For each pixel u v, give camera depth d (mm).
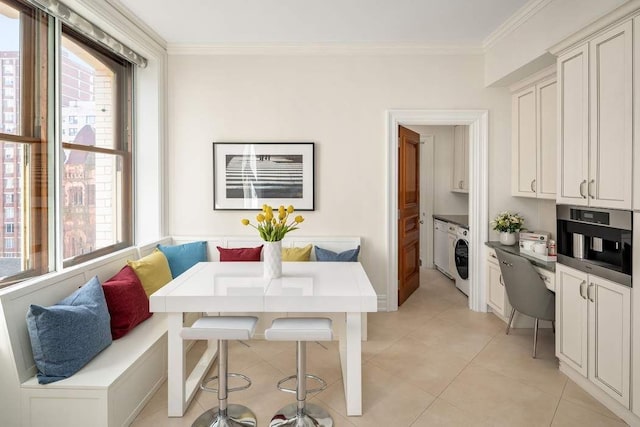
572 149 2691
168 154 4230
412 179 5008
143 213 4059
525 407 2482
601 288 2443
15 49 2451
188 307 2270
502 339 3559
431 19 3566
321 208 4277
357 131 4246
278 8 3340
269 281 2592
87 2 2879
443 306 4516
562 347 2855
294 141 4238
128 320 2748
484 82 4203
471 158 4301
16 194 2465
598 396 2547
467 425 2305
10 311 2111
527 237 3631
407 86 4211
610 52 2334
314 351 3361
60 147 2773
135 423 2326
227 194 4246
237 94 4219
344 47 4172
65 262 2939
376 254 4305
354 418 2373
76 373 2191
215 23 3645
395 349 3346
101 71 3447
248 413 2412
